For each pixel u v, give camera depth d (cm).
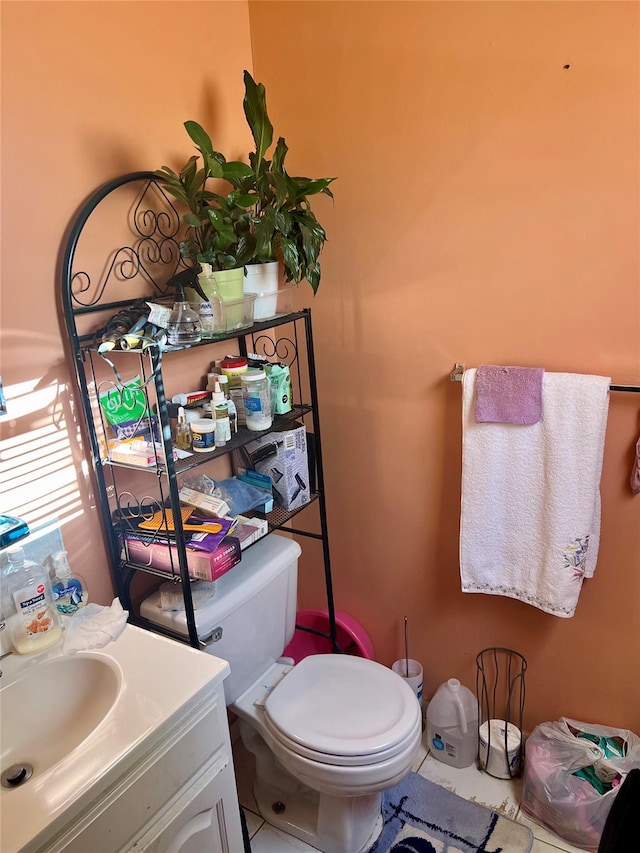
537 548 163
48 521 137
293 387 201
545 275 151
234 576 163
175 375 165
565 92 138
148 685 113
